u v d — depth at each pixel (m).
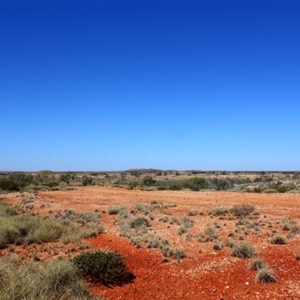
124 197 32.56
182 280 10.50
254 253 12.45
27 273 9.12
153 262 12.19
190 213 21.91
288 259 11.81
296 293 8.99
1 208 23.03
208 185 53.94
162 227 17.73
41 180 74.56
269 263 11.48
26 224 16.88
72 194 35.44
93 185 54.78
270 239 14.13
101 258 10.72
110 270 10.34
